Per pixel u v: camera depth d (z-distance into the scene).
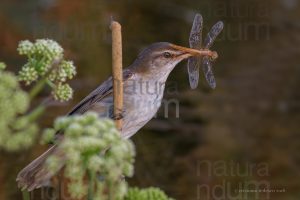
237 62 15.21
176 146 14.05
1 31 14.05
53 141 3.67
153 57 8.05
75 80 13.80
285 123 14.92
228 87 15.02
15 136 3.36
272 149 14.56
